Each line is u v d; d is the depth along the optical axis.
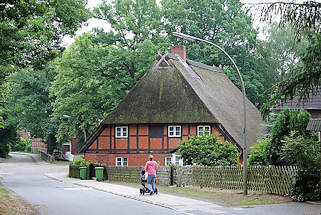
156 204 19.56
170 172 28.45
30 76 73.44
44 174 46.25
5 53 19.97
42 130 74.81
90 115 50.66
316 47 13.16
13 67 23.66
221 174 24.58
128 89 49.81
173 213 16.59
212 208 17.77
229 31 57.62
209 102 41.16
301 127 21.31
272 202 18.88
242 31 57.41
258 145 24.95
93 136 41.38
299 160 19.03
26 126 73.31
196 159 27.92
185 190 25.03
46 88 72.06
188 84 40.94
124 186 29.44
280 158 21.19
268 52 59.25
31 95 72.75
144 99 41.00
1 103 67.25
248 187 22.69
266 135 33.12
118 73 49.44
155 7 50.28
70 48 50.44
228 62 57.81
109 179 35.28
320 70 13.33
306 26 12.89
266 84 58.06
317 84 13.65
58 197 23.00
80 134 63.91
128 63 48.66
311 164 18.89
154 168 23.34
